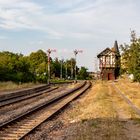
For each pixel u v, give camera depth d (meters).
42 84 74.88
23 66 77.69
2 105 31.38
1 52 88.81
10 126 20.33
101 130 17.59
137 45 46.41
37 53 142.50
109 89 59.59
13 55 84.00
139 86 67.12
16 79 69.56
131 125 19.36
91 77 179.25
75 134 17.23
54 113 26.28
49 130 19.58
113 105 30.38
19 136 17.48
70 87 70.62
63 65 158.88
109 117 22.45
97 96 42.28
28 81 76.31
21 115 23.84
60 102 37.12
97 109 27.36
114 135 16.25
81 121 21.92
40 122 21.55
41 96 45.47
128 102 33.19
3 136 17.42
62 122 22.97
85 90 59.53
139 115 23.36
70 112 28.66
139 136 16.23
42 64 111.38
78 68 173.38
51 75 139.75
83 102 37.53
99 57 130.50
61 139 16.58
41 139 16.88
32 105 33.38
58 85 79.88
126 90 54.75
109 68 128.25
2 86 53.56
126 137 15.85
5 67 70.12
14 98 41.06
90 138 15.66
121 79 110.06
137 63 45.88
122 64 53.25
